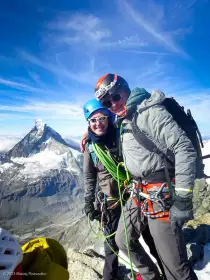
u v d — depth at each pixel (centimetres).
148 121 121
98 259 228
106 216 184
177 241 129
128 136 134
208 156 127
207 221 279
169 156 125
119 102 144
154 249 179
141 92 130
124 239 152
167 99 125
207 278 178
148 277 152
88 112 179
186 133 121
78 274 212
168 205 130
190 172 114
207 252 206
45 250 80
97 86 147
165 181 131
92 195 199
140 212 138
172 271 133
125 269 208
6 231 64
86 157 194
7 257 59
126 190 171
